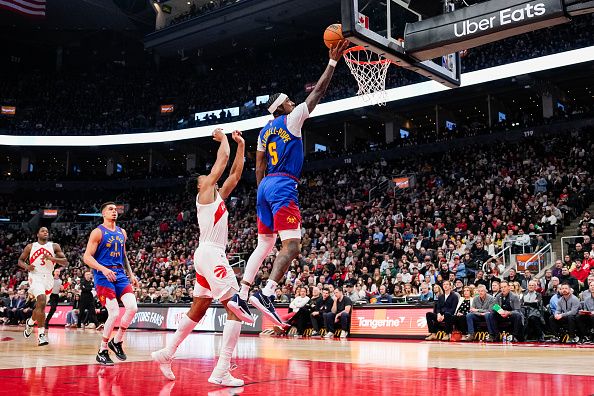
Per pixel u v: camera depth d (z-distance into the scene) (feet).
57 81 119.85
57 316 57.41
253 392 11.69
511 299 35.09
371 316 39.70
